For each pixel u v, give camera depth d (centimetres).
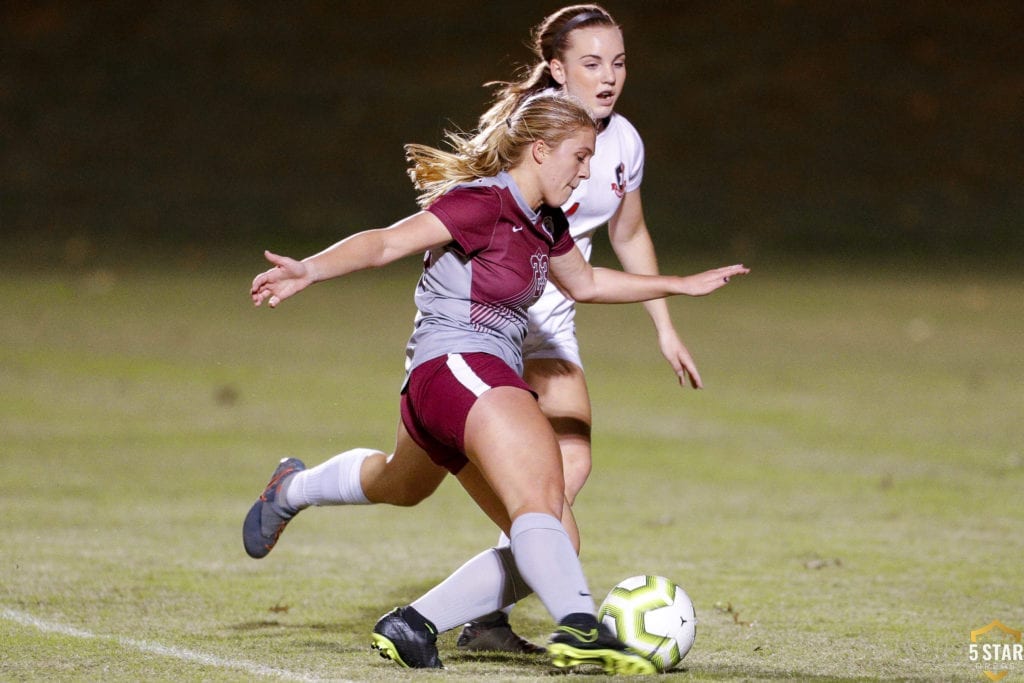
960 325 5684
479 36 10650
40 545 2295
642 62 10381
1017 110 9881
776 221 8444
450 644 1728
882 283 6881
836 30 10712
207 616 1848
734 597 2016
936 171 9262
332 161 9175
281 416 3694
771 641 1731
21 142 9425
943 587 2089
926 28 10688
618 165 1894
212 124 9694
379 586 2083
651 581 1546
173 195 8688
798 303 6297
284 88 10144
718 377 4500
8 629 1738
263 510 1841
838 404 4050
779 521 2630
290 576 2139
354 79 10231
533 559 1389
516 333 1572
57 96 10056
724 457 3312
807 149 9438
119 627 1766
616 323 5819
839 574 2186
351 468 1756
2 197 8550
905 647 1703
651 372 4591
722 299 6425
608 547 2391
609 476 3088
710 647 1695
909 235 8281
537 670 1548
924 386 4372
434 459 1572
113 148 9381
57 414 3653
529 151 1527
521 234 1531
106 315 5525
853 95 10019
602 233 7938
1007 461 3275
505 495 1428
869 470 3170
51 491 2772
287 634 1748
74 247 7519
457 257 1527
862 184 9062
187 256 7288
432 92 9956
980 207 8819
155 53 10625
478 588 1534
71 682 1476
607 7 10931
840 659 1631
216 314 5656
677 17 10881
